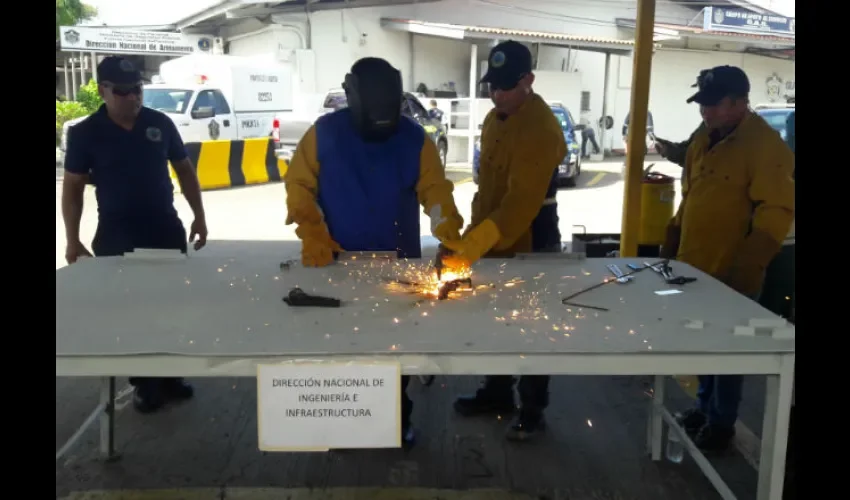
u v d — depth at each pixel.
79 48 15.84
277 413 1.79
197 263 2.78
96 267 2.71
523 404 3.10
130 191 3.44
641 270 2.66
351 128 2.82
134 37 16.39
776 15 17.84
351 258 2.82
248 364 1.76
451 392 3.62
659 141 3.94
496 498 2.69
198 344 1.83
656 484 2.79
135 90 3.35
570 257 2.82
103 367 1.77
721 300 2.25
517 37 15.52
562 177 12.77
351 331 1.93
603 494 2.73
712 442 3.00
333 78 17.02
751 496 2.71
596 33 19.00
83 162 3.41
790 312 3.67
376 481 2.81
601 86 19.48
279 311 2.12
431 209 2.81
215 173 12.02
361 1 16.38
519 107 2.99
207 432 3.21
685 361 1.78
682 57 19.30
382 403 1.78
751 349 1.78
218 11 16.59
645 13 4.21
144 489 2.76
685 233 3.03
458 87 18.56
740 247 2.80
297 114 14.18
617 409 3.43
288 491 2.75
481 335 1.89
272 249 3.81
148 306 2.18
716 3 19.25
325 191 2.91
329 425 1.80
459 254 2.48
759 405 3.51
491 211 3.14
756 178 2.75
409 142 2.84
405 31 17.42
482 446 3.08
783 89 19.86
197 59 13.54
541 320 2.03
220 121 12.93
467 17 18.11
